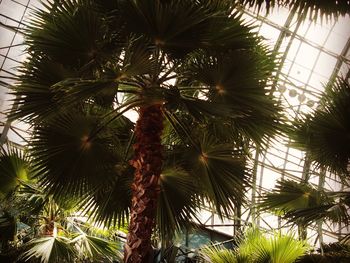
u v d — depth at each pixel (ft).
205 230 41.32
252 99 13.64
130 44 11.99
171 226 14.74
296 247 19.16
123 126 15.75
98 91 12.23
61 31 13.44
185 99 12.41
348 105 14.74
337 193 16.02
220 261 20.27
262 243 19.40
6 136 36.81
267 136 15.02
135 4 12.01
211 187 15.05
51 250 18.58
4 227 20.51
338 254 21.42
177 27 12.25
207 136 15.05
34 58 14.34
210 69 13.46
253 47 14.21
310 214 15.75
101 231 21.39
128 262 11.09
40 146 14.02
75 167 14.15
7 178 19.53
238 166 14.90
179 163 14.98
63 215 22.26
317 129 15.34
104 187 14.82
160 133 12.96
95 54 13.67
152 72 13.20
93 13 13.20
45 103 13.66
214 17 12.91
